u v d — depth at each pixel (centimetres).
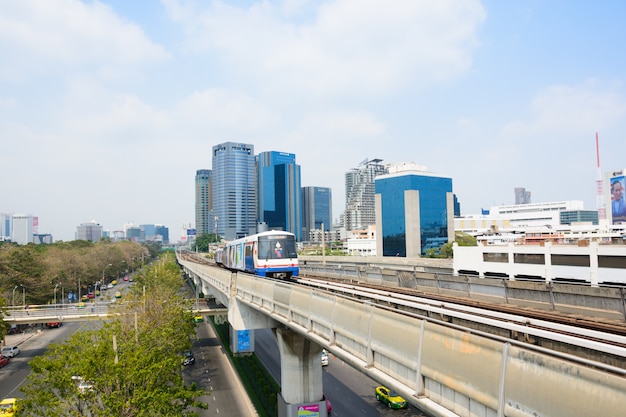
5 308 4722
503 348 814
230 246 4975
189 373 4419
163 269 7006
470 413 904
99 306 5241
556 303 1736
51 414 1958
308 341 2759
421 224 12038
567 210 18525
